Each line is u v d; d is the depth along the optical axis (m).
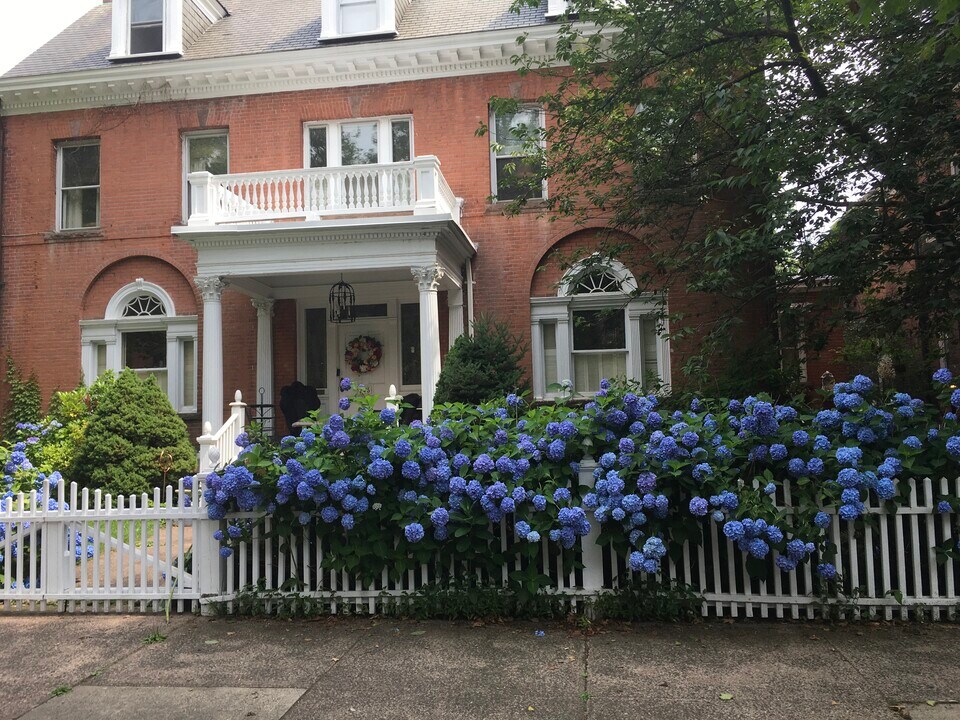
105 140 12.55
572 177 9.02
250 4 14.55
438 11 13.16
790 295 8.22
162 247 12.28
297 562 5.20
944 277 7.26
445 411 5.80
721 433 5.12
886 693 3.57
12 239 12.63
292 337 11.98
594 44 8.52
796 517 4.63
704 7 7.54
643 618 4.78
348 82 12.14
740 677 3.81
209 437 7.02
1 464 8.55
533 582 4.71
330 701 3.63
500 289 11.65
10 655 4.44
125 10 12.88
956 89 6.58
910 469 4.61
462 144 11.88
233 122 12.34
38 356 12.43
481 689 3.73
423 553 4.89
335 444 4.94
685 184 8.84
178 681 3.95
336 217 11.18
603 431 5.06
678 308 11.02
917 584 4.61
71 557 5.44
